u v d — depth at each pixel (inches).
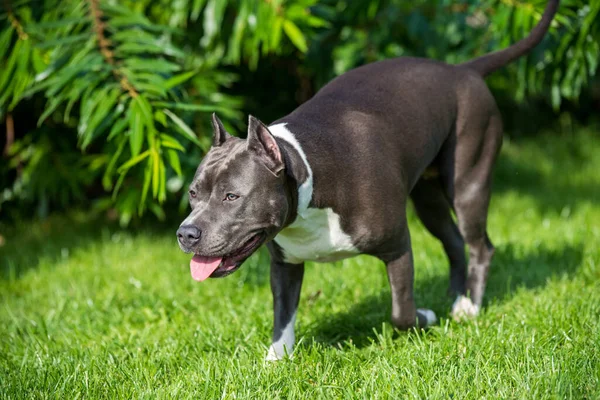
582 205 326.0
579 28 245.9
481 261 198.7
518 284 215.3
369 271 230.5
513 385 144.3
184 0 251.6
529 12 241.8
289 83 348.5
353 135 162.7
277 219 146.6
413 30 287.6
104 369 164.9
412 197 211.8
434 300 209.0
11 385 157.8
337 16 294.4
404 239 168.6
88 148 313.3
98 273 256.7
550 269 226.5
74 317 212.7
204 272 145.6
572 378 140.3
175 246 287.1
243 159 144.2
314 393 148.2
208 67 274.5
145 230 315.6
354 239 161.2
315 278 226.4
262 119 342.3
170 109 215.3
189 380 155.3
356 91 175.6
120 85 204.7
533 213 311.7
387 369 151.7
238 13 241.0
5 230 335.6
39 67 218.1
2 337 199.3
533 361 149.1
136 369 161.8
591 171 404.5
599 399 132.2
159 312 210.8
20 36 224.1
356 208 159.0
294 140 153.7
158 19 269.1
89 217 344.8
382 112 171.9
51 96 209.9
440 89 185.2
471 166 192.2
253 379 151.5
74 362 169.8
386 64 186.4
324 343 177.6
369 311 200.5
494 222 297.0
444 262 242.4
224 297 216.8
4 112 286.0
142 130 194.7
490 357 153.6
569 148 438.9
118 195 278.7
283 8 235.5
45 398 150.5
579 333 165.6
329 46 299.3
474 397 139.9
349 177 157.8
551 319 175.0
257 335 182.4
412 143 174.9
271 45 240.7
